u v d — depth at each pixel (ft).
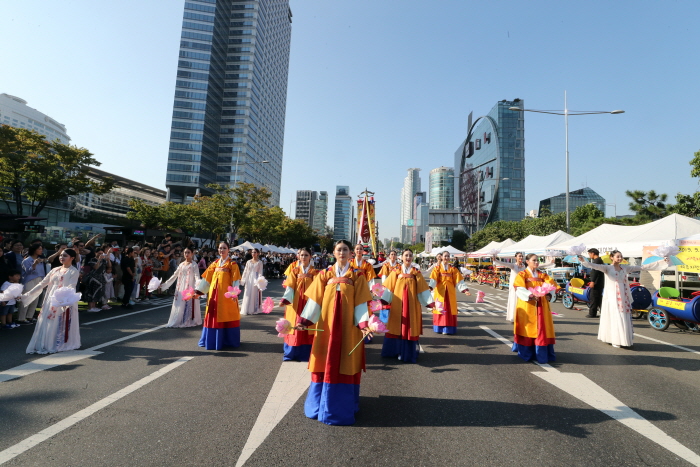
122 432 10.84
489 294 59.93
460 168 492.95
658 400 14.29
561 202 391.86
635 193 69.51
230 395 13.96
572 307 42.57
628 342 22.76
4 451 9.65
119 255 38.81
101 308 33.78
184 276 26.66
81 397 13.46
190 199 259.80
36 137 67.31
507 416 12.57
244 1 303.07
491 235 171.63
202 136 256.11
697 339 26.21
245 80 293.43
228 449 9.98
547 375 17.29
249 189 114.32
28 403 12.84
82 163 73.41
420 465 9.40
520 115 359.87
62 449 9.81
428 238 108.06
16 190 71.15
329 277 12.67
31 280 27.35
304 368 17.52
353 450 10.08
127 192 236.63
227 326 21.20
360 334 12.39
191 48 258.98
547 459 9.84
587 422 12.19
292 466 9.22
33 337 19.31
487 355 21.01
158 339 22.71
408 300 19.85
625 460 9.86
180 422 11.57
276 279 83.46
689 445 10.76
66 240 101.60
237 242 146.61
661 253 23.75
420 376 17.02
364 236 122.31
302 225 190.39
